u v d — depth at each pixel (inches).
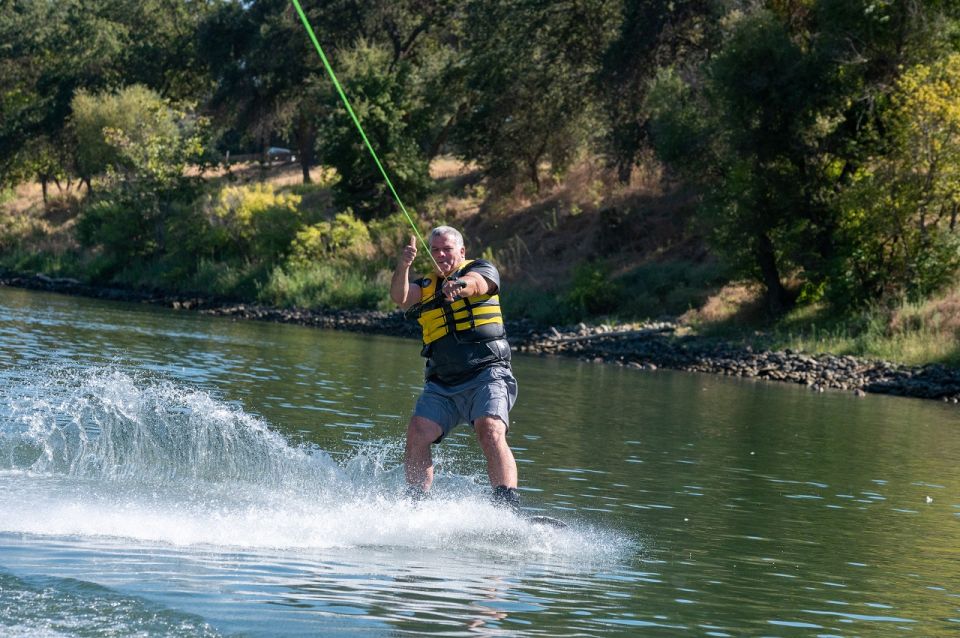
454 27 4247.0
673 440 878.4
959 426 1192.2
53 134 5324.8
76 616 296.7
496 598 358.3
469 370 505.0
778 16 2356.1
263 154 5541.3
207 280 3393.2
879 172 2049.7
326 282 3051.2
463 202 3863.2
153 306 2940.5
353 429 775.1
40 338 1433.3
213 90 5876.0
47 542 382.6
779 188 2201.0
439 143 3971.5
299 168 5428.2
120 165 3853.3
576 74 3405.5
